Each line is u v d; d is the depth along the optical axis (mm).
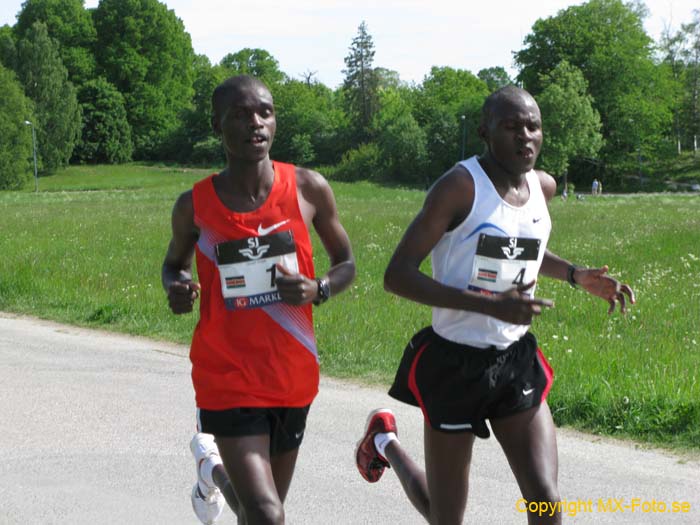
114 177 105062
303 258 4023
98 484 5949
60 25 123250
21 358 9773
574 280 4387
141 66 124812
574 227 27172
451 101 125688
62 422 7340
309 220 4070
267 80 133250
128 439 6906
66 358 9805
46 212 37125
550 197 4168
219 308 3959
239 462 3791
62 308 13102
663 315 11625
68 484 5941
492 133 3859
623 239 22891
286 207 3982
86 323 12039
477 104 103625
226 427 3871
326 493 5809
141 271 16453
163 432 7098
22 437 6938
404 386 4184
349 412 7629
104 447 6711
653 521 5258
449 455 4051
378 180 104438
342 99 158125
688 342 9961
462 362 3932
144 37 126688
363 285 14352
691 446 6598
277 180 3990
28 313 12891
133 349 10320
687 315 11664
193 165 122812
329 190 4133
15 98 91812
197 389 3998
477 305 3701
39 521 5328
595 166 94625
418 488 4434
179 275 4234
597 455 6438
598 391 7473
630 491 5730
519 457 3961
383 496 5770
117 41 124562
